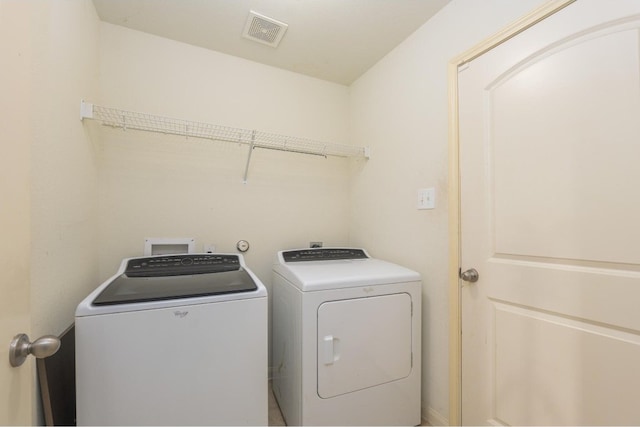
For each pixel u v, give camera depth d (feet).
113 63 5.29
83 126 4.26
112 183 5.25
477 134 4.26
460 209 4.51
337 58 6.51
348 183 7.75
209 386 3.33
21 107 2.03
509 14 3.85
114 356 2.97
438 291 4.90
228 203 6.26
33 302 2.70
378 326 4.55
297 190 7.06
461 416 4.39
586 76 3.08
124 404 2.99
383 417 4.55
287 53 6.30
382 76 6.49
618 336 2.85
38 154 2.80
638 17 2.74
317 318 4.15
